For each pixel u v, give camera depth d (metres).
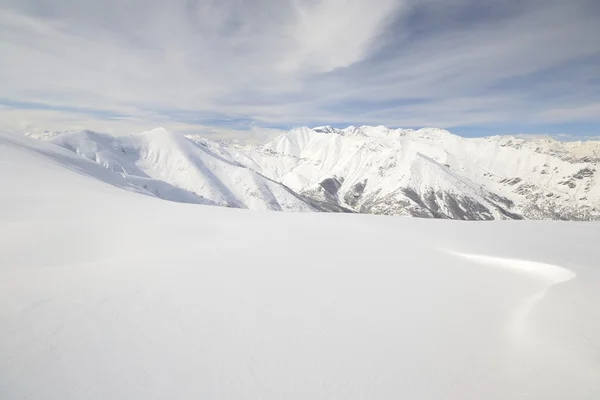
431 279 9.39
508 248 12.38
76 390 4.84
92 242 11.54
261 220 17.12
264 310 7.18
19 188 20.00
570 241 13.70
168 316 6.78
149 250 11.06
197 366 5.35
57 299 7.39
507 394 4.88
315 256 11.10
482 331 6.62
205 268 9.58
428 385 5.06
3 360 5.38
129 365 5.34
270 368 5.35
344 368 5.40
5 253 10.10
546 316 7.06
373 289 8.54
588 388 4.90
